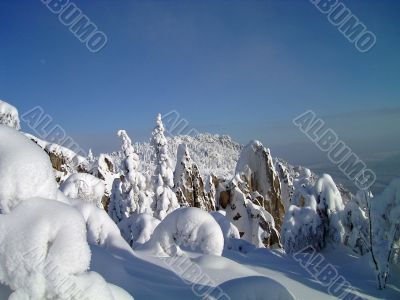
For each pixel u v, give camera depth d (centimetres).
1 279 511
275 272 1820
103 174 3344
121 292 600
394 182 2025
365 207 2167
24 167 546
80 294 516
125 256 1068
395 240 1988
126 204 2747
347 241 2480
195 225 1160
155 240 1198
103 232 1132
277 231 3488
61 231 526
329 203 2564
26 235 512
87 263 536
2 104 2120
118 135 2819
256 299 765
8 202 540
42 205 543
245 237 3453
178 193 3556
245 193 3709
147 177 3203
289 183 4106
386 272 1847
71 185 2278
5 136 571
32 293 499
